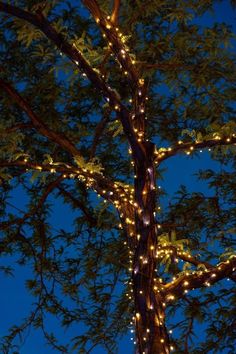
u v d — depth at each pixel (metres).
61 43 7.26
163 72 9.23
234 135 7.17
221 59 8.73
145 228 6.83
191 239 9.70
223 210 10.15
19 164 7.75
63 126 10.08
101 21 7.35
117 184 7.76
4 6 7.17
